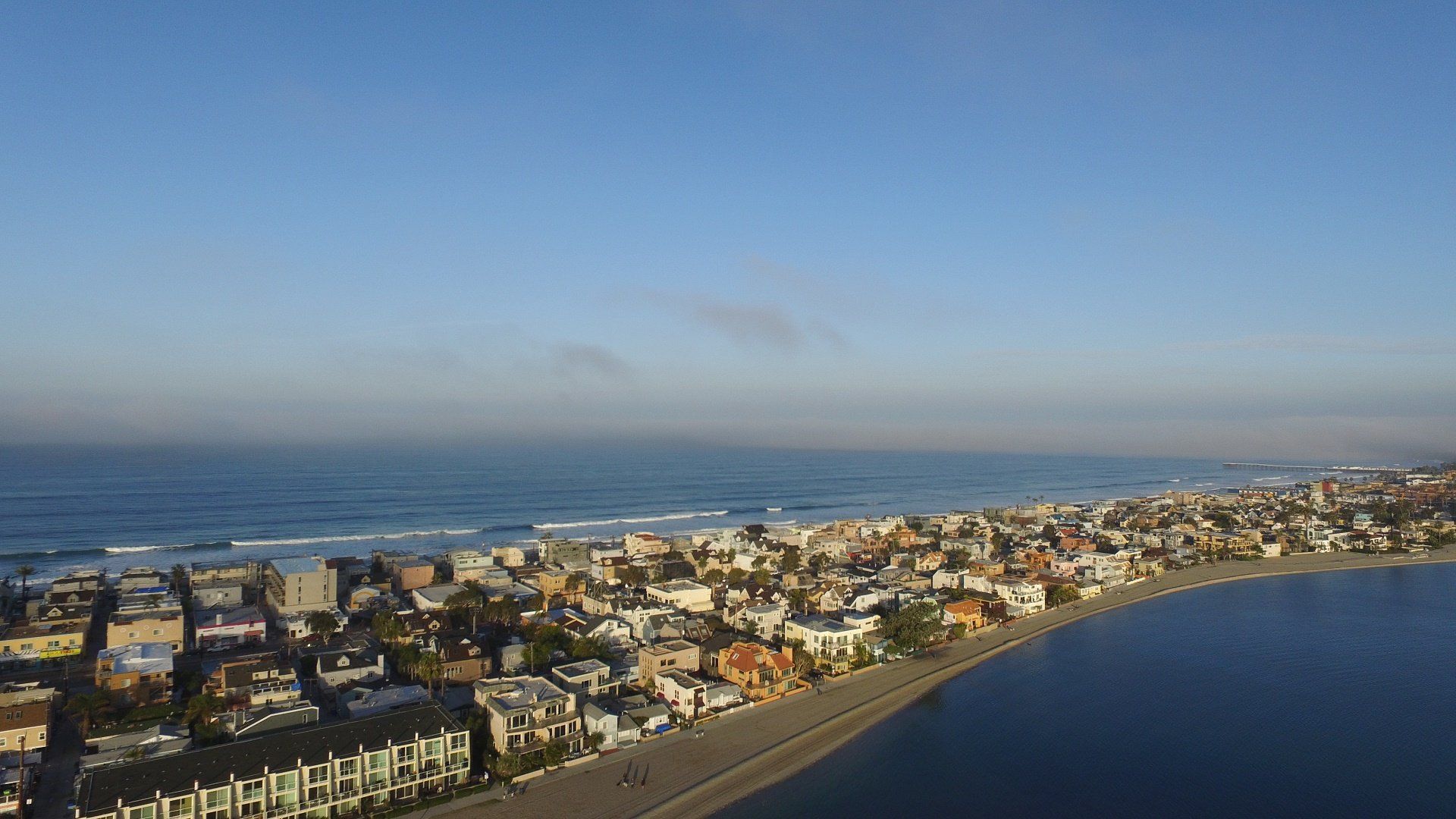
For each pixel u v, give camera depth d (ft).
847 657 510.58
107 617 602.44
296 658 507.30
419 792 308.19
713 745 374.84
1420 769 382.83
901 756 380.99
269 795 279.08
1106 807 339.77
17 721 338.34
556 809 303.27
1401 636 627.05
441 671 428.15
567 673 420.77
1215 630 644.27
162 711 383.04
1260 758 391.86
